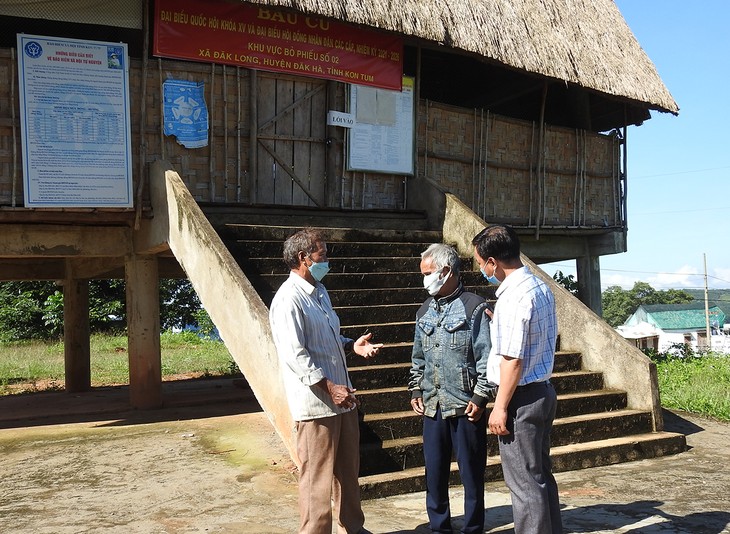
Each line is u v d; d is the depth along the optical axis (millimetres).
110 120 7703
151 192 7941
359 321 6930
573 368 7277
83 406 9289
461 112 10438
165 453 6469
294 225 8758
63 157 7469
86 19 7648
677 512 4715
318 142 9242
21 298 21938
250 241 7301
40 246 7879
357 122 9430
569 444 6137
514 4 10625
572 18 11523
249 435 7113
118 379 12961
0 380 12711
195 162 8344
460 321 4094
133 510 4805
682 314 51562
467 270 8297
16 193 7375
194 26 8273
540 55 10250
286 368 3828
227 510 4746
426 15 9148
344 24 8664
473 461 4074
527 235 11445
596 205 12062
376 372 6094
